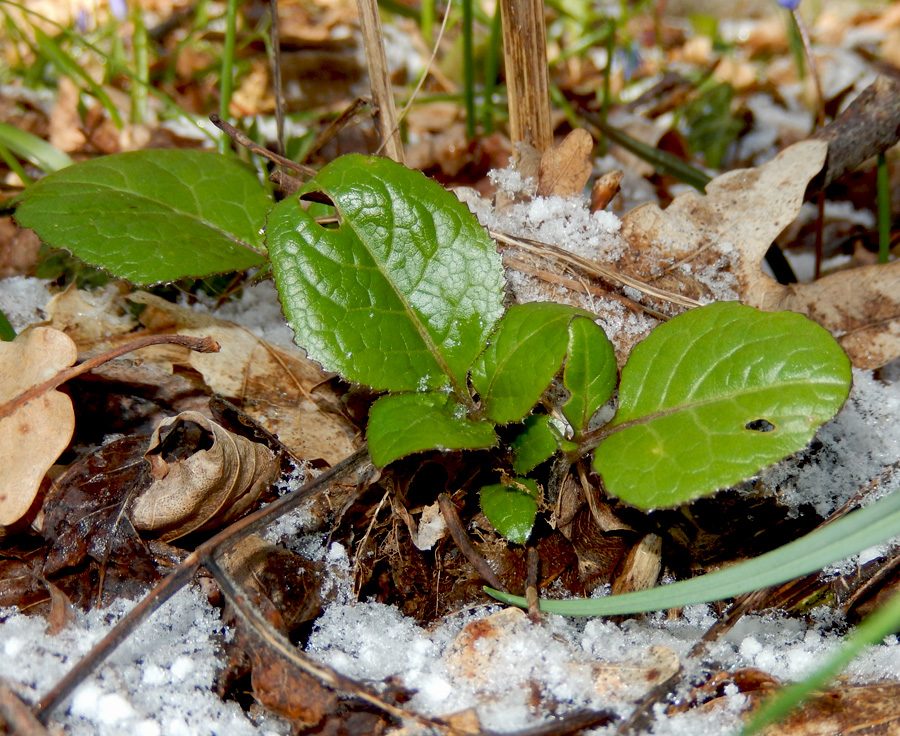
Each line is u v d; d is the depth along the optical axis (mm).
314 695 480
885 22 1183
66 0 943
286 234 506
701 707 482
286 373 542
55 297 542
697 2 1231
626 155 771
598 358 501
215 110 842
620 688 485
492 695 486
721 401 491
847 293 551
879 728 477
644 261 556
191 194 552
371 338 508
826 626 506
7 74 807
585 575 516
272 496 521
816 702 481
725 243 554
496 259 513
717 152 828
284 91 885
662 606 475
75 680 467
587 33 1073
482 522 519
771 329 493
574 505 518
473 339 512
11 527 506
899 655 492
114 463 515
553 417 522
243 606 482
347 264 509
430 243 513
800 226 690
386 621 506
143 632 493
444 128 829
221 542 486
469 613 508
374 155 514
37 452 501
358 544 515
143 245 531
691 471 483
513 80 574
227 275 579
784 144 833
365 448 504
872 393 546
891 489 523
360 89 912
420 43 1012
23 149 604
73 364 508
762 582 465
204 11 904
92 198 541
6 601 497
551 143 582
